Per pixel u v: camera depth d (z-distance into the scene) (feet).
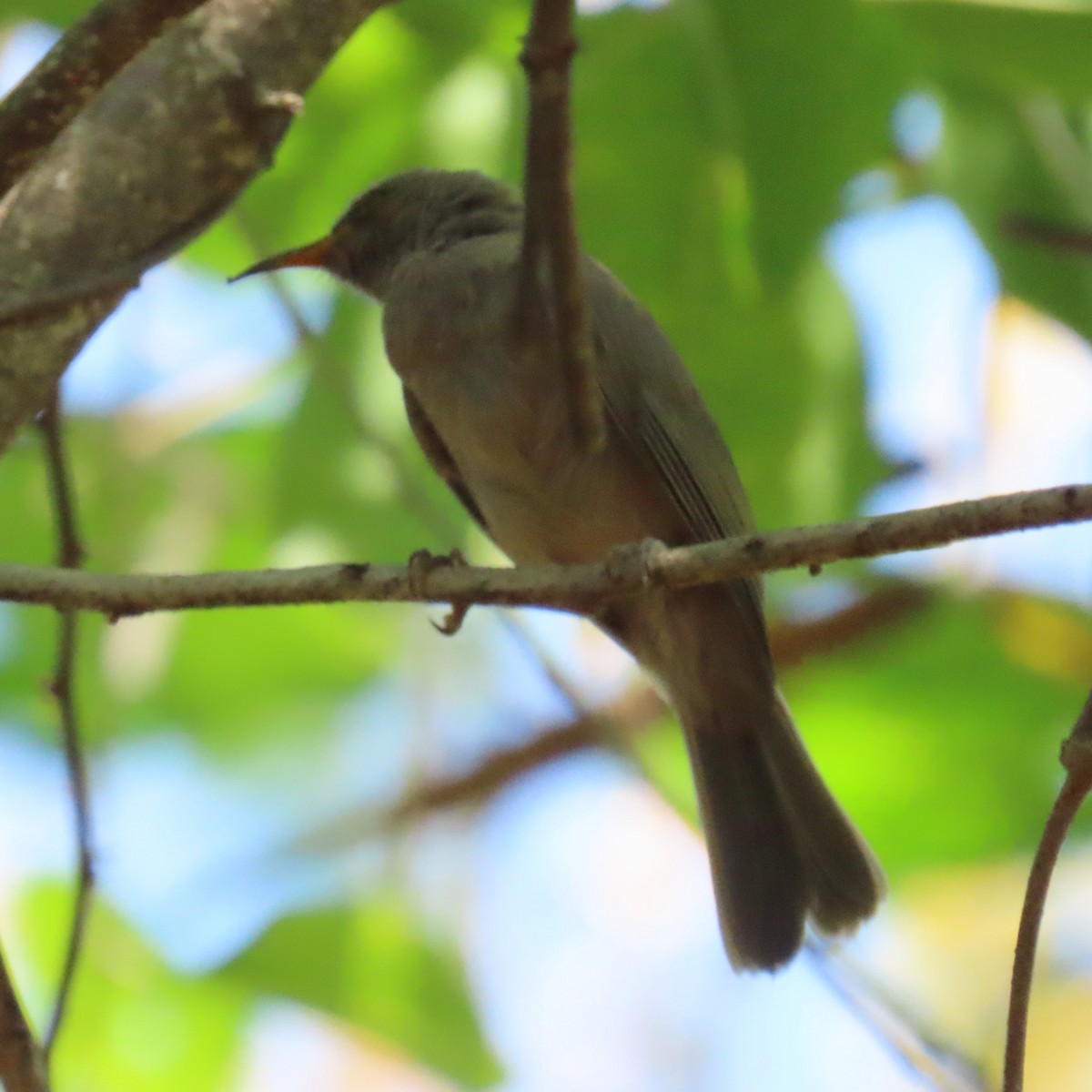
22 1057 21.83
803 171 31.83
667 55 33.04
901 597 44.45
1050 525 20.56
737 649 32.89
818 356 35.96
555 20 18.53
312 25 24.35
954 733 46.14
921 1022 30.01
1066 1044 48.93
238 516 43.83
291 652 49.83
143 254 23.29
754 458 36.17
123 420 43.98
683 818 34.17
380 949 43.32
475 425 31.86
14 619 46.03
